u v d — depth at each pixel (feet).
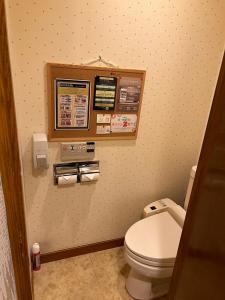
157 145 5.91
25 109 4.45
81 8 4.13
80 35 4.29
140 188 6.26
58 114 4.65
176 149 6.19
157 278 5.22
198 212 2.97
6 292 2.03
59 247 6.07
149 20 4.62
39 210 5.42
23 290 2.96
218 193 2.56
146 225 5.35
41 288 5.42
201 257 2.89
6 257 2.21
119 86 4.88
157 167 6.19
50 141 4.83
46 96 4.47
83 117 4.87
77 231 6.06
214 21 5.14
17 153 2.58
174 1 4.65
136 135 5.49
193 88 5.65
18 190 2.60
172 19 4.78
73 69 4.43
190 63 5.34
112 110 5.04
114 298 5.32
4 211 2.29
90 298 5.28
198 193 2.97
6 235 2.31
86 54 4.45
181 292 3.43
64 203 5.57
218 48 5.46
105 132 5.18
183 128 6.01
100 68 4.60
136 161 5.85
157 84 5.24
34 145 4.52
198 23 5.02
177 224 5.46
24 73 4.20
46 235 5.77
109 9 4.29
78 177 5.34
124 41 4.61
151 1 4.49
